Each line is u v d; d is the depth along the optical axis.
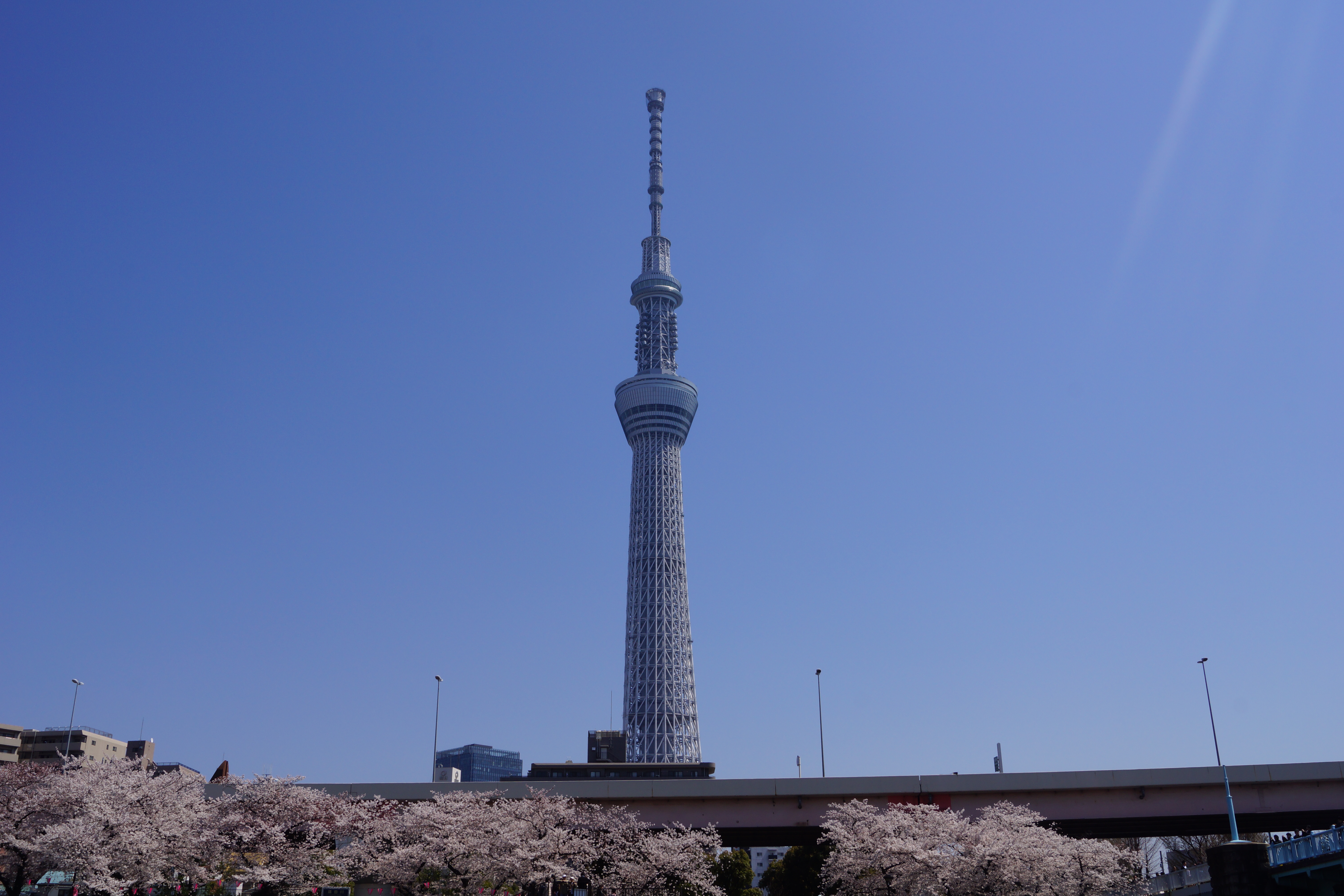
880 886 75.69
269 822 77.81
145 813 70.00
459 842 74.62
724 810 96.31
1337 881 47.41
